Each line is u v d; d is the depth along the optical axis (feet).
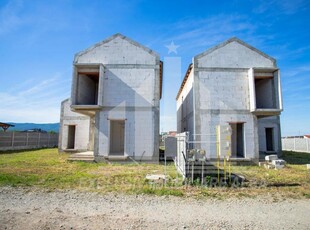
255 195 19.43
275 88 42.32
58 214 14.39
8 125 78.07
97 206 16.06
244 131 41.45
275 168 36.01
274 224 13.11
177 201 17.44
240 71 42.93
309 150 71.56
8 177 25.09
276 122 55.62
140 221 13.33
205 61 43.06
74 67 42.22
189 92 52.03
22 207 15.67
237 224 13.05
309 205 16.72
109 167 35.29
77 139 60.39
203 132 41.16
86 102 46.91
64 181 24.03
